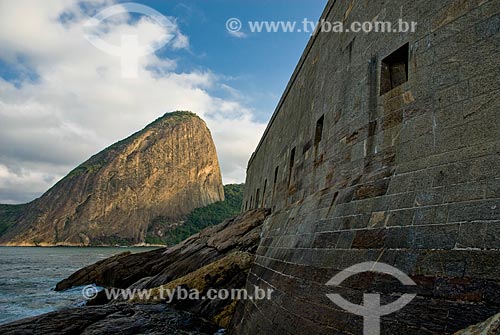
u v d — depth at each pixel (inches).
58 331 504.7
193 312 622.2
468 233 222.4
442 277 221.3
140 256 1203.9
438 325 209.2
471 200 232.4
